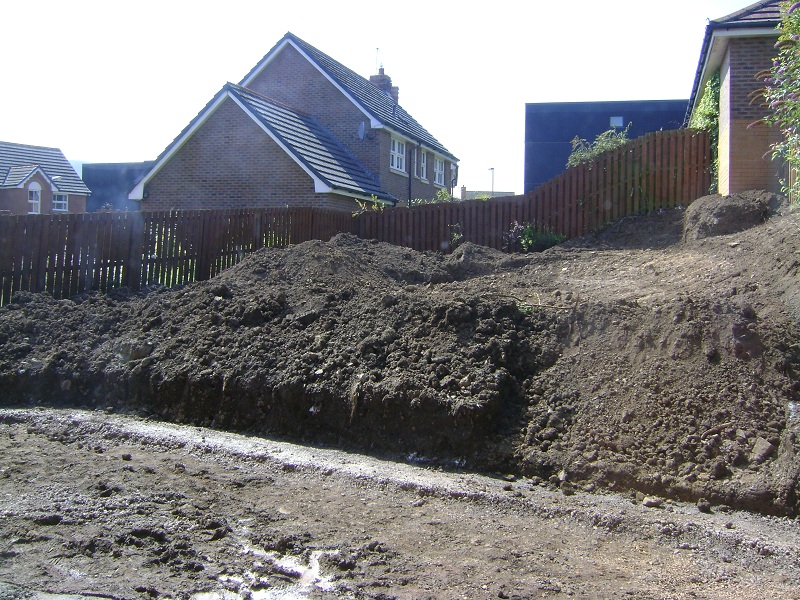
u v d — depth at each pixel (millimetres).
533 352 7652
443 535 5074
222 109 21188
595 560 4746
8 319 9547
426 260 12547
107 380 8547
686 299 7434
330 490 6020
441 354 7625
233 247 13797
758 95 11258
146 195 21984
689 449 6105
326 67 25219
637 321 7551
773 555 4816
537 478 6328
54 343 9219
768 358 6625
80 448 6902
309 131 23328
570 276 10852
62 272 11016
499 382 7113
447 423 6887
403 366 7586
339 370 7680
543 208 15023
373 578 4348
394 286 10648
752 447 5969
